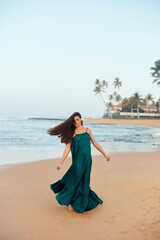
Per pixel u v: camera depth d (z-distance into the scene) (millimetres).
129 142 15000
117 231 2840
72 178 3457
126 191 4355
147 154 9375
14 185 4945
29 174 5988
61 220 3195
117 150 10922
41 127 37344
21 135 20547
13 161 7996
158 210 3436
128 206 3635
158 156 8773
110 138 18078
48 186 4891
